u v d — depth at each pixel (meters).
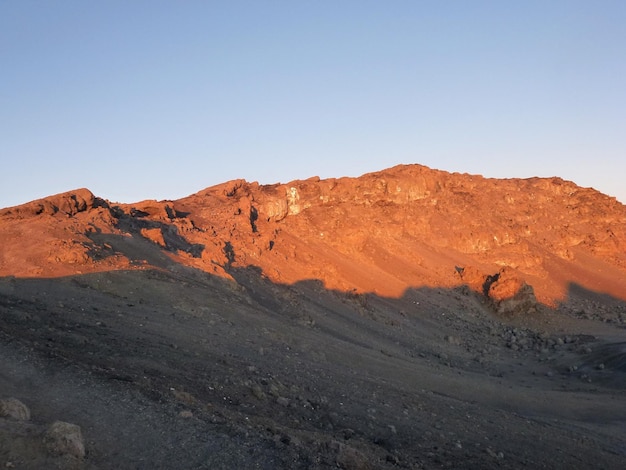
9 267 33.41
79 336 22.03
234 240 70.38
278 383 24.67
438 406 30.33
